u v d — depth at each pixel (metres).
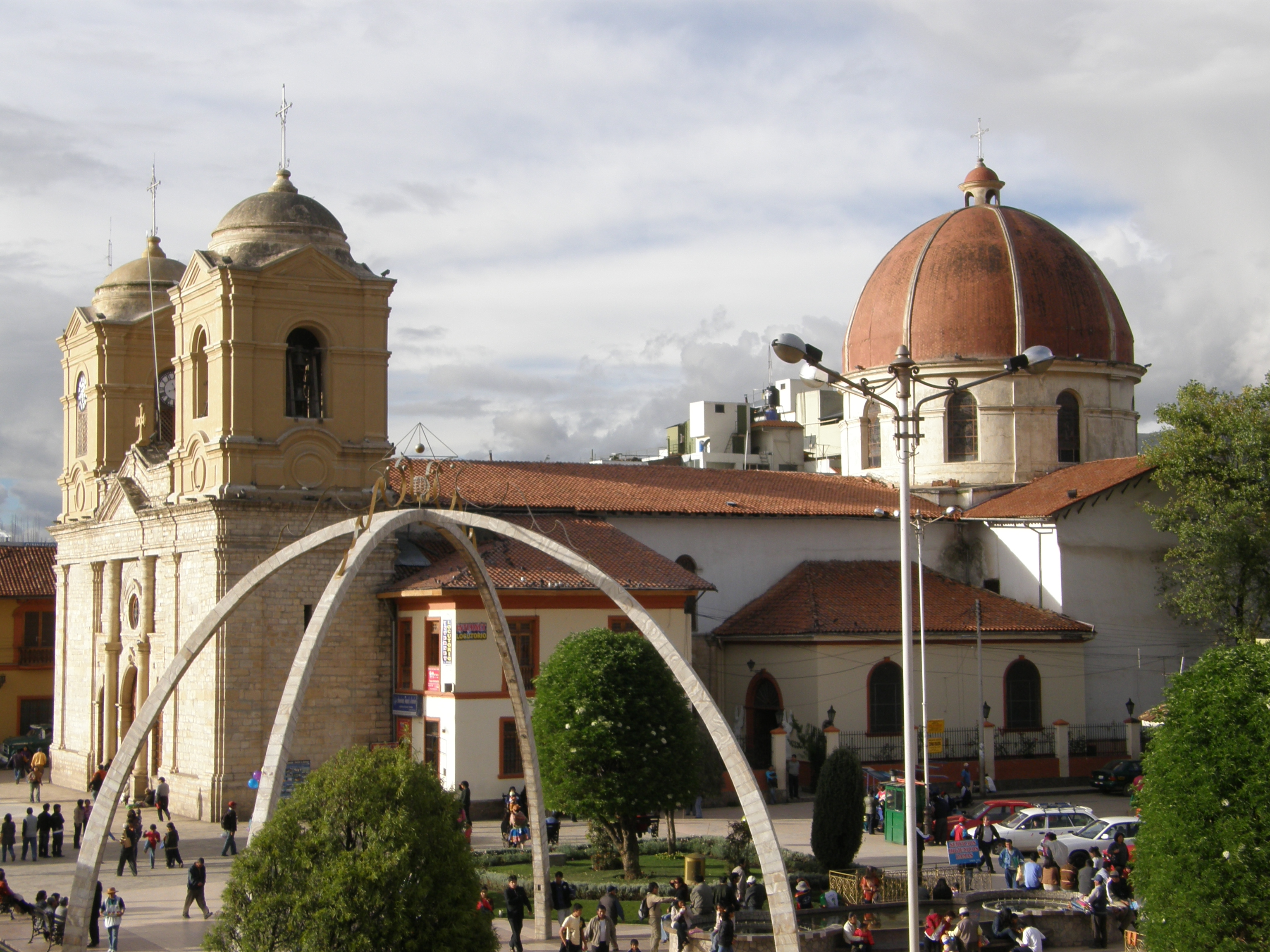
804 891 32.69
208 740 46.56
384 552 50.03
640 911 30.95
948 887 34.09
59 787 58.50
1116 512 59.59
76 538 59.78
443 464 56.19
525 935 30.66
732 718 56.12
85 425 60.38
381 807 20.45
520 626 47.38
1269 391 54.06
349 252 51.38
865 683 53.53
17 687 71.06
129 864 39.50
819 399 96.69
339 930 19.41
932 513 61.22
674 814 46.66
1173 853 23.25
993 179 67.19
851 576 58.66
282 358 48.34
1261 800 22.56
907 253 65.19
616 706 36.12
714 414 96.06
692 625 53.56
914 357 63.03
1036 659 56.75
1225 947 22.44
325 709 48.41
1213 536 53.31
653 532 56.78
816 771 51.53
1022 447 62.19
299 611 47.97
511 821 41.41
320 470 48.66
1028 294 62.22
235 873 20.02
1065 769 55.91
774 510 58.59
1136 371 64.62
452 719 45.84
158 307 59.09
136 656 52.75
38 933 31.05
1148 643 59.41
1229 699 23.42
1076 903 32.69
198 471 48.94
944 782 52.00
